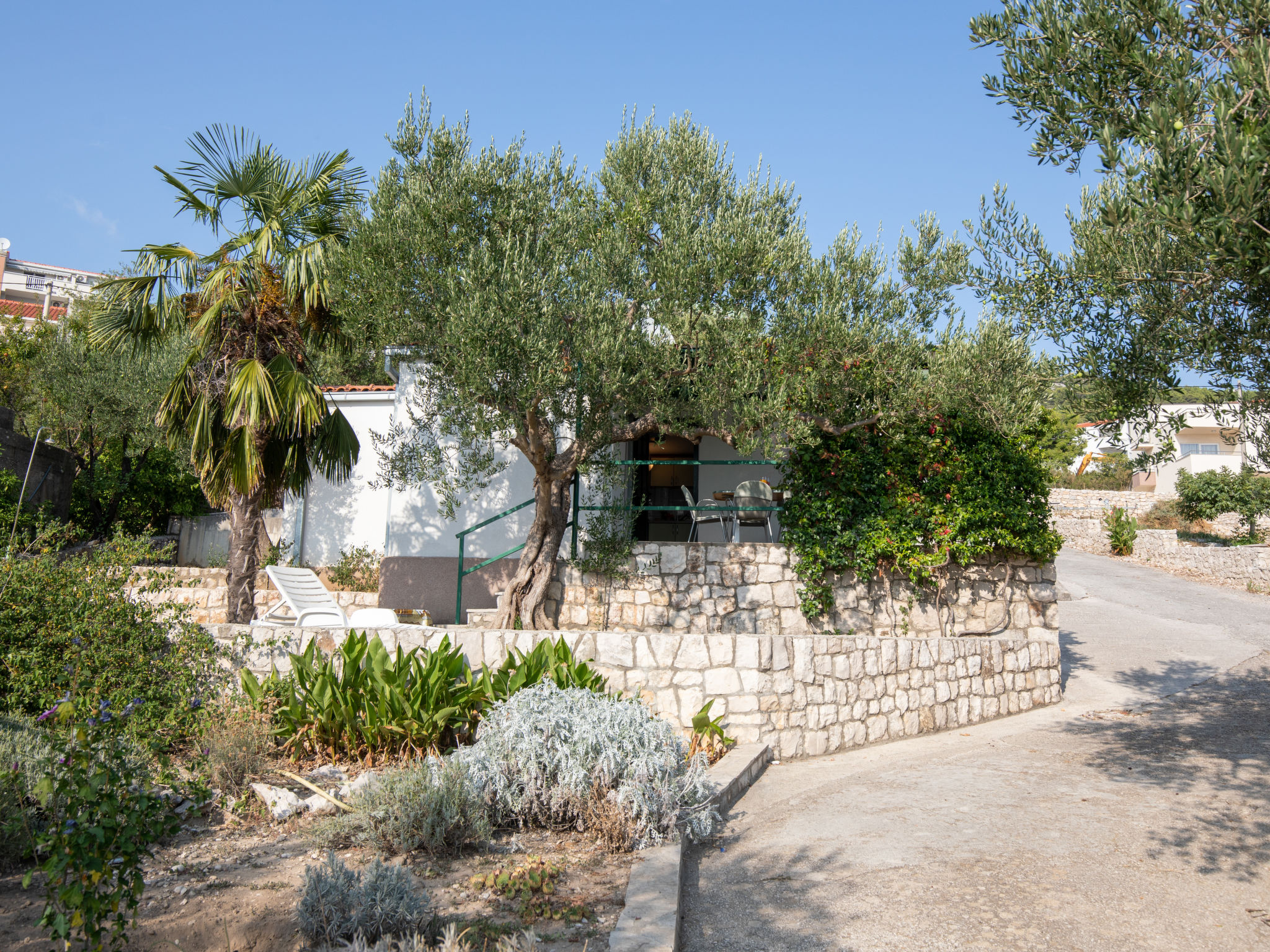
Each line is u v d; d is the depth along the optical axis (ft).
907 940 13.11
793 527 32.50
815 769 24.30
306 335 33.71
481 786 16.89
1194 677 35.96
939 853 16.67
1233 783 20.88
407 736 20.48
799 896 14.88
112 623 21.67
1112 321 19.60
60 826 10.61
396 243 26.11
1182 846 16.80
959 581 33.42
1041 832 17.79
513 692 21.63
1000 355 25.55
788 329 27.35
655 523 46.03
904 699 28.63
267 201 32.53
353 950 10.99
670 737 18.75
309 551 49.80
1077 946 12.87
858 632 32.32
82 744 11.28
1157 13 16.06
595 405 26.43
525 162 28.02
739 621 32.32
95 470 59.52
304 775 19.42
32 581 21.27
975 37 18.70
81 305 67.97
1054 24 17.21
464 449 34.09
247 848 15.56
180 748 20.77
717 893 15.16
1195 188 14.07
